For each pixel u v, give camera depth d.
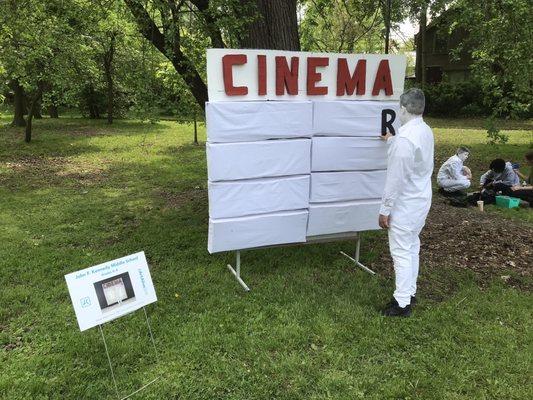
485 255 5.62
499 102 6.49
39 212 7.32
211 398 3.05
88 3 7.49
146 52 6.34
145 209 7.53
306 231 4.86
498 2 5.99
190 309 4.20
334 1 7.25
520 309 4.21
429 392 3.10
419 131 3.80
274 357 3.48
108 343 3.63
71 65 13.16
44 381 3.16
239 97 4.28
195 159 12.30
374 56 4.64
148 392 3.10
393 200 3.86
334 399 3.02
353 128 4.68
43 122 22.23
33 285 4.69
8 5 8.09
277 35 5.82
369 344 3.63
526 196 8.15
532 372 3.30
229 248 4.59
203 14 5.51
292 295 4.44
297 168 4.59
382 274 5.04
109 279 3.13
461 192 8.68
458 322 3.97
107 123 22.25
